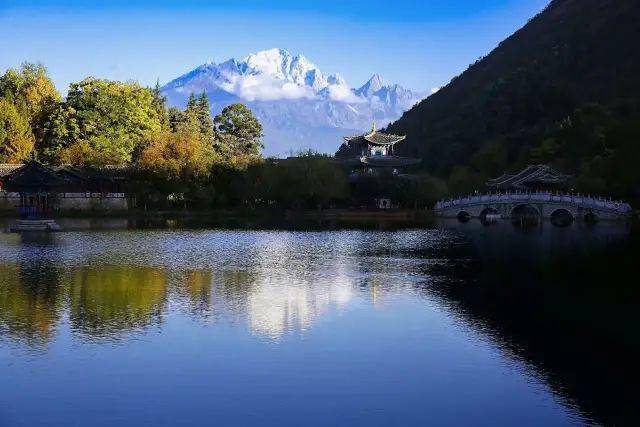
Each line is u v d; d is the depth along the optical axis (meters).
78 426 24.12
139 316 39.34
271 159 152.00
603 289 49.84
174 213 135.38
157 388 27.61
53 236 88.88
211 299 44.59
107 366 30.19
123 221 119.06
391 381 28.72
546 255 70.94
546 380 29.05
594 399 26.97
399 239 89.88
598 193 137.12
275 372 29.62
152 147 138.75
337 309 42.00
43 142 155.38
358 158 177.62
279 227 111.06
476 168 185.12
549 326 38.12
